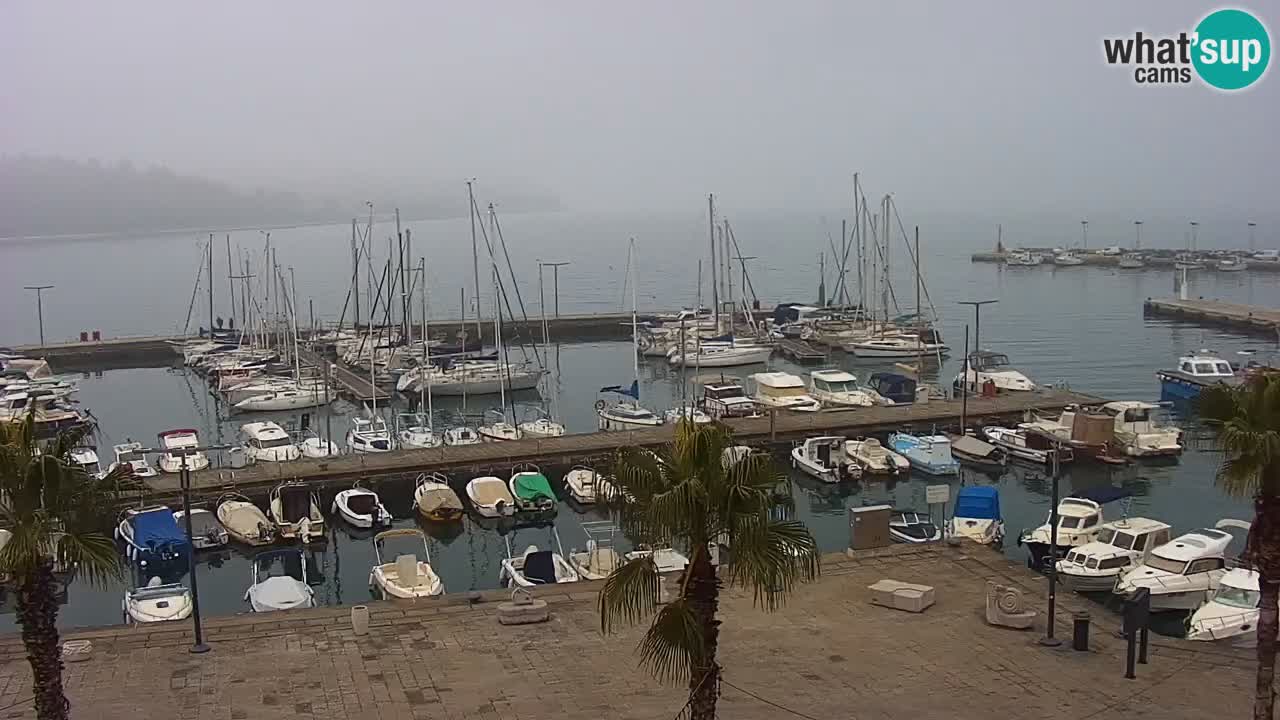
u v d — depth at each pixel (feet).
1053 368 291.58
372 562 148.05
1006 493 174.40
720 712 71.72
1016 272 599.98
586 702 73.05
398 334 351.67
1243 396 61.21
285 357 317.22
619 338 389.19
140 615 113.19
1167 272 573.33
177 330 444.96
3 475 53.72
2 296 631.56
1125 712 71.10
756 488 49.52
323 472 175.73
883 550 106.32
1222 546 116.88
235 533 150.51
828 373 248.93
